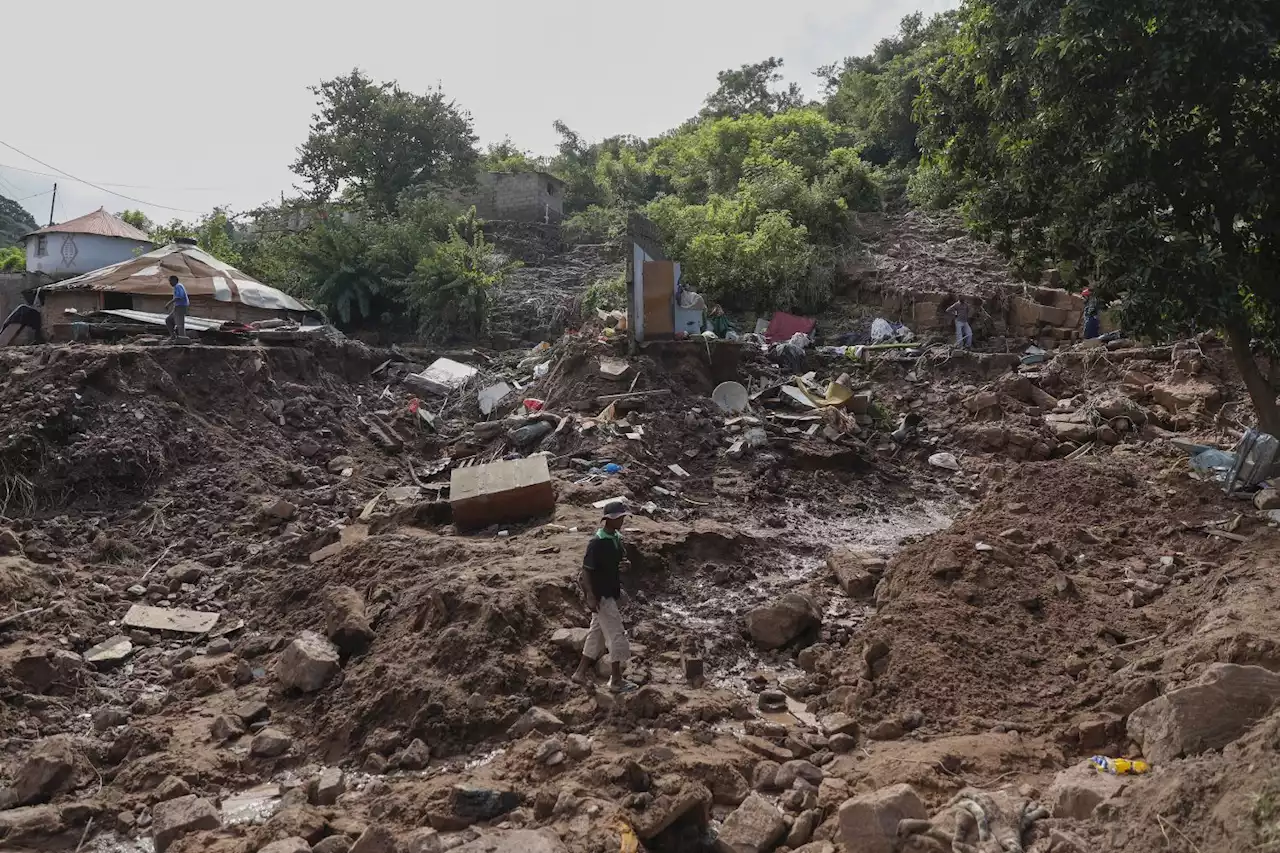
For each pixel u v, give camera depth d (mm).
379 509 12594
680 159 32750
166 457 13664
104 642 9195
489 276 23484
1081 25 10328
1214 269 10414
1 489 12242
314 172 31562
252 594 10305
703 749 6469
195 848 5496
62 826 6066
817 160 28844
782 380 17391
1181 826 4285
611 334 16875
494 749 6703
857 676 7586
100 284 21062
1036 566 9133
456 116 31984
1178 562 9500
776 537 11391
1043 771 5961
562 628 8031
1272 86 10586
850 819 5164
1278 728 4520
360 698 7383
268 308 22438
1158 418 15383
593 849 5145
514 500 11250
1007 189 12719
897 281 22906
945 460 15188
